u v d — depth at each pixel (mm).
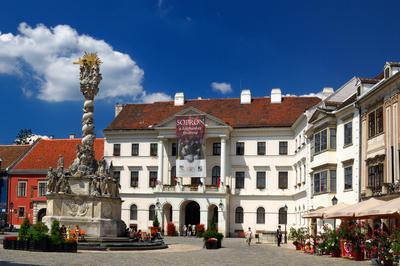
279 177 79812
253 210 79750
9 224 81625
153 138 83812
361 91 48969
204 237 46719
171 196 78750
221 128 79438
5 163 87312
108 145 85500
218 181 78688
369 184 45531
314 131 57656
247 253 40406
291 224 78062
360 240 34969
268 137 80875
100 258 29797
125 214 83125
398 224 38188
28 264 24453
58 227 34031
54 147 89000
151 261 29484
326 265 29750
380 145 43531
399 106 40281
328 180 52969
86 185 41094
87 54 44062
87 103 43500
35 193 83188
